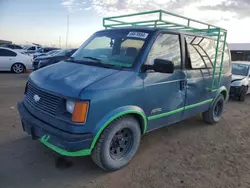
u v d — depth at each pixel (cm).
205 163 370
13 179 300
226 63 562
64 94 280
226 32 515
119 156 335
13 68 1374
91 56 384
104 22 474
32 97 329
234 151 421
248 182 322
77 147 275
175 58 392
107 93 289
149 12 382
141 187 298
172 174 332
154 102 355
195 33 452
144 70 337
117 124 312
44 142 303
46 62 1170
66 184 298
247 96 1023
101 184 301
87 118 276
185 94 419
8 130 451
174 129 520
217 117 572
